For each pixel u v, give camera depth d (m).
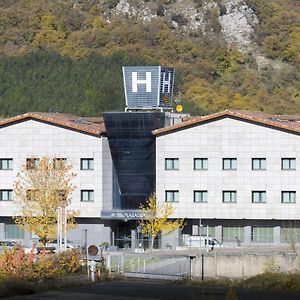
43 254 129.75
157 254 172.00
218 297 96.06
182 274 148.62
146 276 142.12
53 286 109.69
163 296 97.69
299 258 158.12
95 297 96.50
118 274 137.00
